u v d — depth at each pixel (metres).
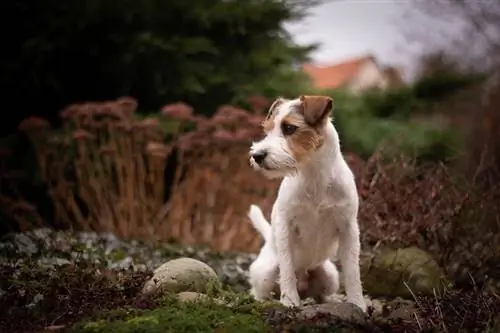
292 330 2.17
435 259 2.84
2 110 3.93
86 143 3.50
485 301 2.40
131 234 3.42
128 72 3.94
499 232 2.94
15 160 3.74
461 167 3.55
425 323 2.31
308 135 2.45
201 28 4.16
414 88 5.05
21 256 2.81
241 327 2.19
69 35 3.86
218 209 3.51
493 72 4.07
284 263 2.51
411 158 3.54
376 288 2.79
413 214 2.90
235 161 3.47
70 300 2.38
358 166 3.21
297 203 2.48
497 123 3.56
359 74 8.27
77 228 3.52
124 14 3.89
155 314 2.26
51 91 3.96
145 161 3.61
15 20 3.85
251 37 4.31
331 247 2.57
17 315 2.30
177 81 3.96
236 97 4.04
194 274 2.50
